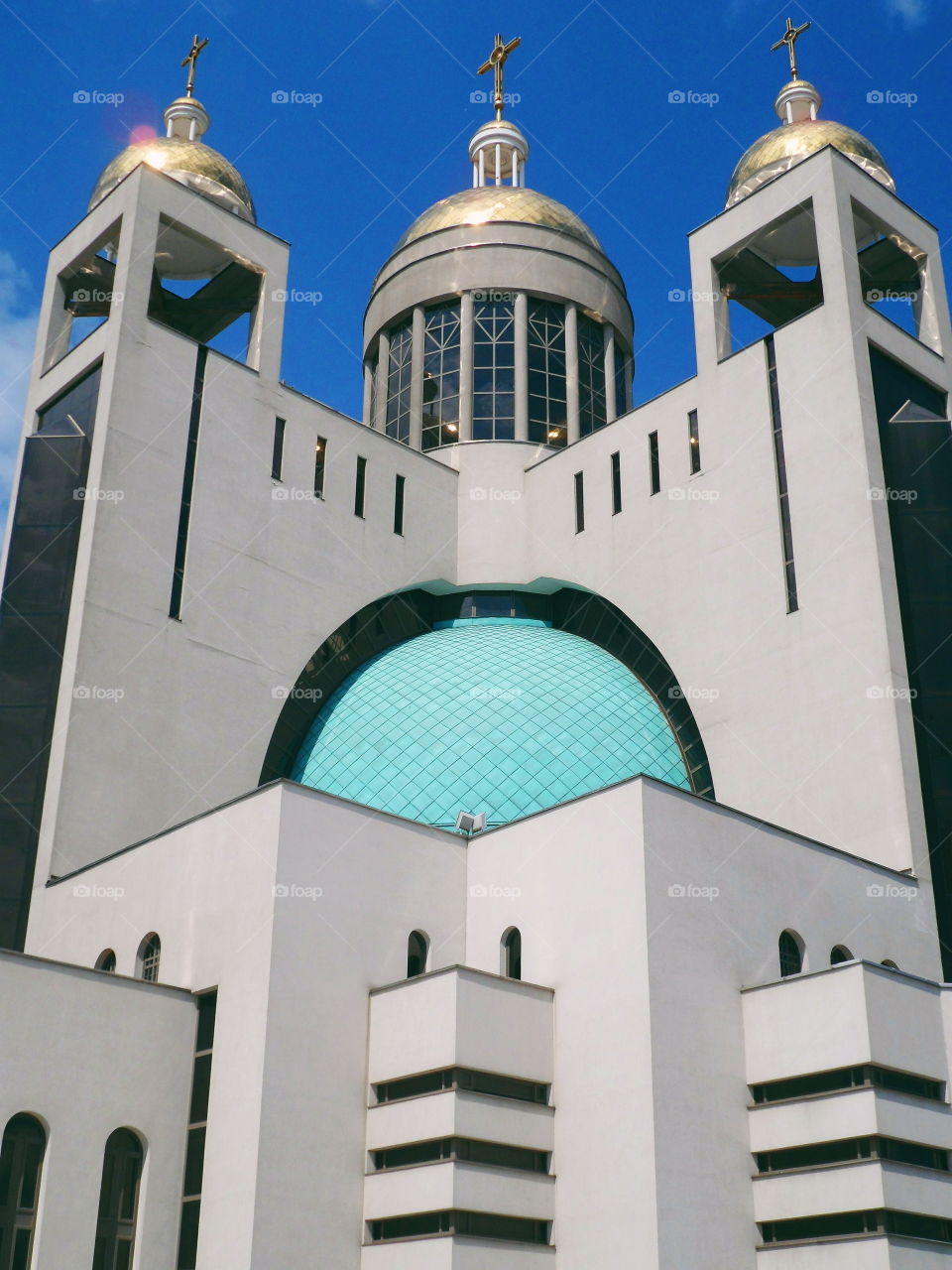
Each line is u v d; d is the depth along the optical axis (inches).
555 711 1435.8
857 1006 1057.5
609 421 2014.0
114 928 1224.8
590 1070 1077.8
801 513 1461.6
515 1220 1049.5
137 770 1369.3
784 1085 1090.7
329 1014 1093.1
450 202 2095.2
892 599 1371.8
